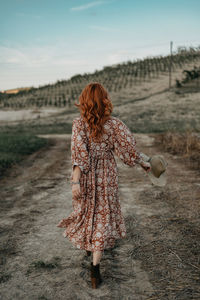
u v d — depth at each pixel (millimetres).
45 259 2867
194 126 21422
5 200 5160
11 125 41250
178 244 3061
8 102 73500
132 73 82000
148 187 5637
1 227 3791
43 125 38062
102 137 2396
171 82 67562
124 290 2314
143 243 3131
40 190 5863
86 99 2369
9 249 3109
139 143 14148
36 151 13477
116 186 2516
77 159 2346
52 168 8633
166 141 12688
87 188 2420
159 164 2564
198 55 94188
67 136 23156
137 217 3949
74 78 92062
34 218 4117
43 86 88500
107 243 2443
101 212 2410
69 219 2510
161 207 4328
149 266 2656
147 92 62969
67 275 2561
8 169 8648
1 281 2480
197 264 2643
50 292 2309
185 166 7578
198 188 5305
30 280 2488
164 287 2326
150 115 37312
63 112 54500
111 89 68500
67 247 3141
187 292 2244
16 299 2225
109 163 2482
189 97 48750
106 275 2535
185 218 3803
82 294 2275
